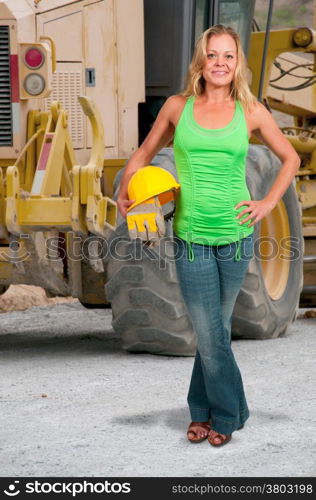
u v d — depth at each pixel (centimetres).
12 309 1359
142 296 872
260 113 584
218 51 575
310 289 1242
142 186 576
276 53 1434
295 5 4675
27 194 823
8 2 887
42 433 629
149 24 1050
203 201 575
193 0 1051
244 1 1161
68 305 1381
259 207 579
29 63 870
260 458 573
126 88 1011
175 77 1047
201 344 593
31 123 894
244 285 960
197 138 572
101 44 988
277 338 1031
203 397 612
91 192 805
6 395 744
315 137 1563
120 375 814
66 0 950
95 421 658
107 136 997
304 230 1295
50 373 831
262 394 734
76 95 970
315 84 1611
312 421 654
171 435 623
